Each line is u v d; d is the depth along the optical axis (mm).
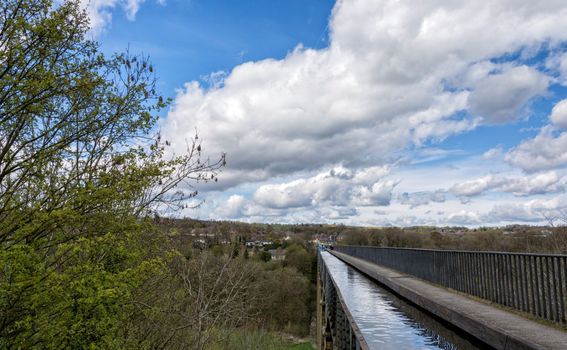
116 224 7047
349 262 35219
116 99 7188
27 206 6680
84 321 6094
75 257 6695
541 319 7879
